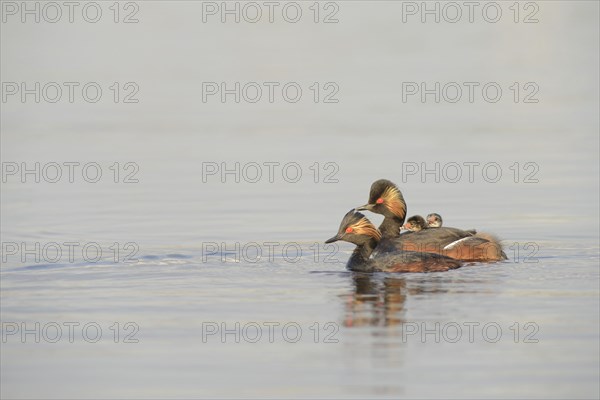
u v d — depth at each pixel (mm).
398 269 21953
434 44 72875
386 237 23500
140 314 18750
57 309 19141
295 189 33312
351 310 18766
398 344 16797
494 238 23484
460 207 30203
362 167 36406
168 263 23266
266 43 74875
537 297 19375
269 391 14883
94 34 79875
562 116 46906
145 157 39219
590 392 14727
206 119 48312
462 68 62406
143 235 26750
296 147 40625
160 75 62219
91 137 43812
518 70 61344
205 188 33656
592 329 17359
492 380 15211
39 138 43562
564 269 21828
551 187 32844
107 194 32750
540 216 28625
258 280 21406
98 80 60250
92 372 15742
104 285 21031
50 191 33281
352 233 22844
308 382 15203
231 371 15711
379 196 24609
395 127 44875
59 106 52688
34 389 15117
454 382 15156
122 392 14930
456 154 38469
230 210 30109
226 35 78562
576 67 61969
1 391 15016
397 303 19125
